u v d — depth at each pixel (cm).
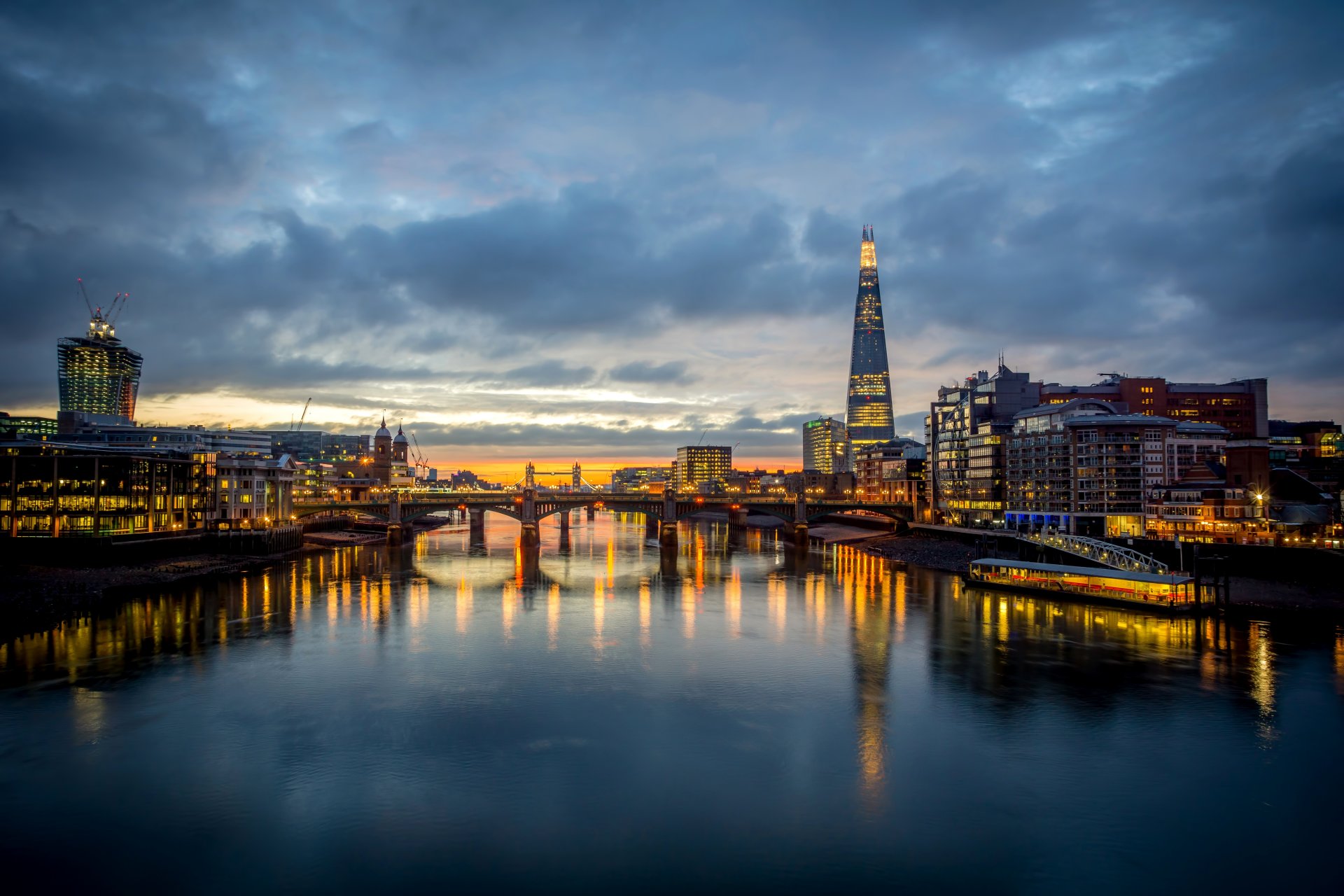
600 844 5725
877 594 16162
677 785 6631
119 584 16050
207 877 5300
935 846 5716
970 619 13300
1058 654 10738
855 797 6431
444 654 10762
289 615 13638
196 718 8131
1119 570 14762
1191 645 11181
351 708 8444
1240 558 15662
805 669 10038
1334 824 6003
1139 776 6806
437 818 6084
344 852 5612
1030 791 6538
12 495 18638
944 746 7444
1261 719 8106
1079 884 5256
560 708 8500
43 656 10569
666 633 12250
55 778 6706
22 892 5125
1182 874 5369
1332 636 11619
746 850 5656
